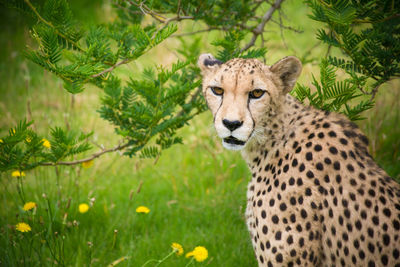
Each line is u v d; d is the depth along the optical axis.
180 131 13.11
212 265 8.41
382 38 6.39
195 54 9.24
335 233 5.96
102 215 9.75
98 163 11.52
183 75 8.09
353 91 6.65
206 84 6.85
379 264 5.68
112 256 8.63
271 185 6.45
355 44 6.34
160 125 7.28
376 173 6.00
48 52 5.65
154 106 6.92
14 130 6.31
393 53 6.35
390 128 11.68
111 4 8.00
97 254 8.62
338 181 6.00
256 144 6.82
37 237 8.47
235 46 7.49
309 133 6.42
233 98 6.28
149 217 9.88
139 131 7.66
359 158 6.10
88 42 6.23
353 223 5.82
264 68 6.56
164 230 9.51
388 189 5.88
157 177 11.52
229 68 6.41
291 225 6.13
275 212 6.26
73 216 9.41
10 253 7.67
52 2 5.76
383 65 6.53
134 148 7.59
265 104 6.39
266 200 6.42
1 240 8.44
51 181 10.71
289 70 6.59
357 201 5.84
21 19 13.26
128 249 8.80
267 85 6.35
